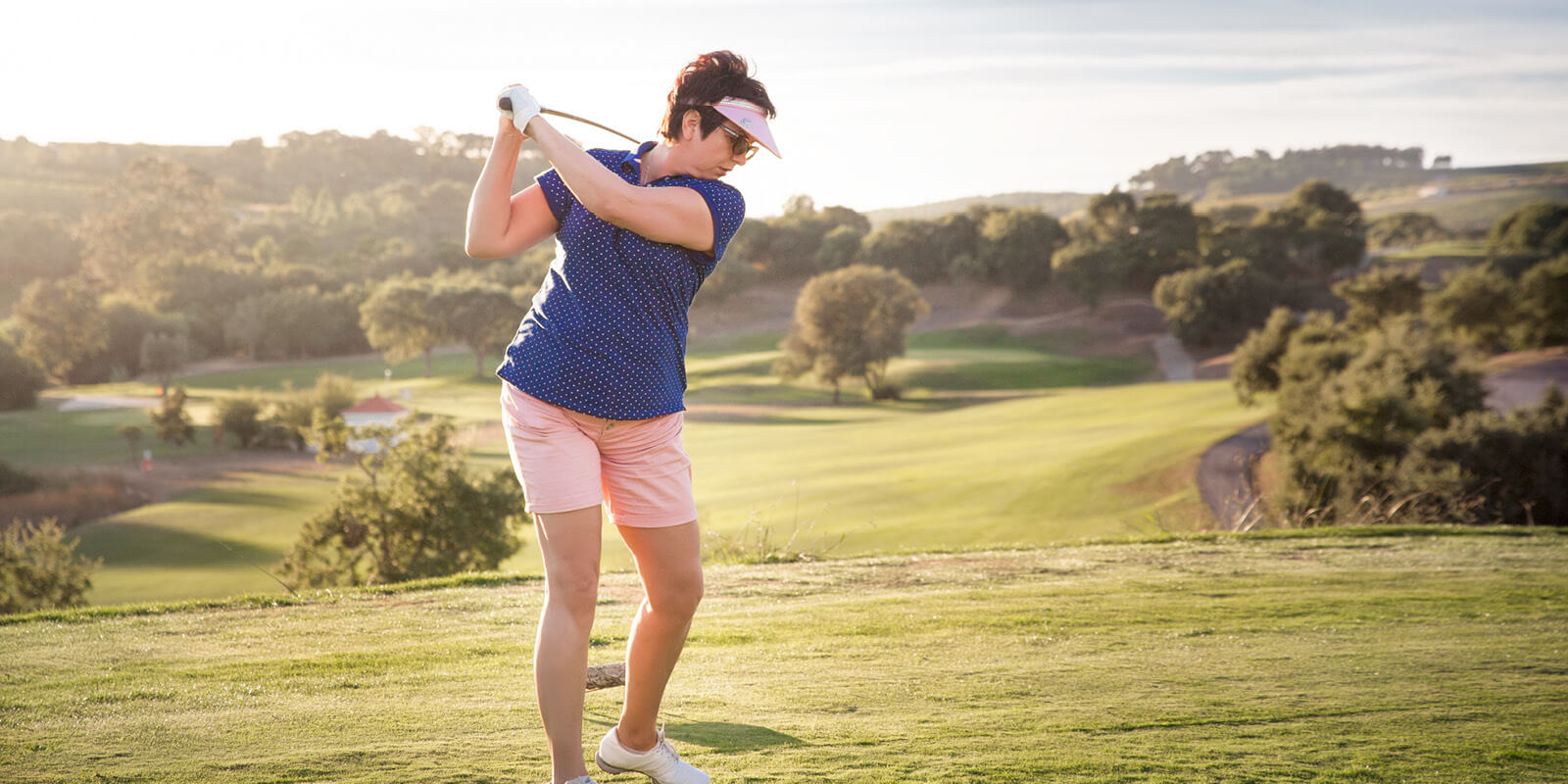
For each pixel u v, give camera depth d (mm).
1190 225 99250
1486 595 5375
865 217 141625
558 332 1921
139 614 4961
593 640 4387
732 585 6043
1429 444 23781
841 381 74875
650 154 2033
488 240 1938
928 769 2346
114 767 2305
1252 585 5840
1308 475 24297
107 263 116812
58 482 41688
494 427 54969
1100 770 2361
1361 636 4301
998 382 72562
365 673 3564
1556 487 23094
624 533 2049
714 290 107250
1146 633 4426
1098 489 29016
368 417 57094
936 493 30672
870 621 4734
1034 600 5379
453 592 5797
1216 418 38062
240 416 54312
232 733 2643
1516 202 189375
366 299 100875
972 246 111938
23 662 3723
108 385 83938
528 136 1967
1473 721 2883
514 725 2742
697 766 2369
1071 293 101812
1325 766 2441
